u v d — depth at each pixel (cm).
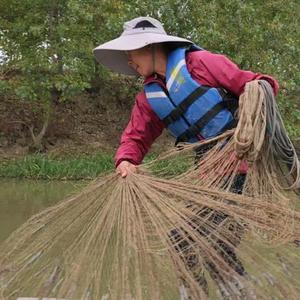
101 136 1572
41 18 1326
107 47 309
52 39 1323
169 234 254
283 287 247
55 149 1470
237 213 259
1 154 1409
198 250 249
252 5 1380
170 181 276
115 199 271
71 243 266
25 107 1536
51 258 267
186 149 290
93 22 1342
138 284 235
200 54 303
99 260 250
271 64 1359
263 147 279
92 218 273
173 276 242
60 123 1556
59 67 1348
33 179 1155
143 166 293
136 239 247
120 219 261
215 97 295
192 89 295
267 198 270
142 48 305
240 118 273
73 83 1314
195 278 250
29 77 1320
